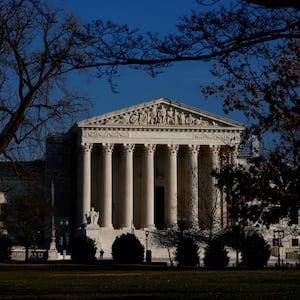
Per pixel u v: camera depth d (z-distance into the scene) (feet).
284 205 141.38
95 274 221.87
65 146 535.19
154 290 141.18
